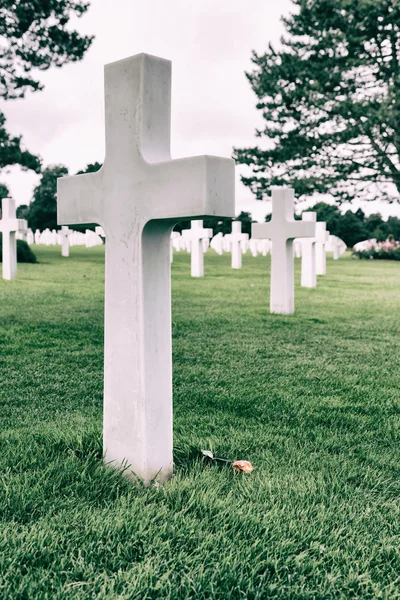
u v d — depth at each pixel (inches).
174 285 558.3
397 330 334.3
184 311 387.2
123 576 81.9
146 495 104.7
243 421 161.6
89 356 243.1
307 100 1051.9
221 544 90.2
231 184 102.8
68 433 135.6
